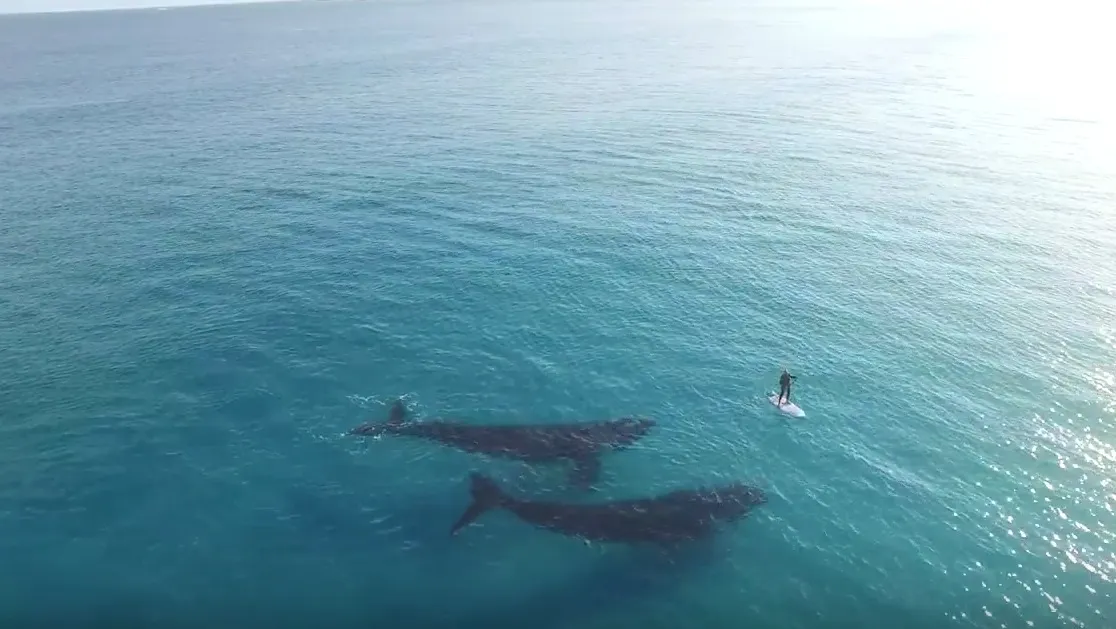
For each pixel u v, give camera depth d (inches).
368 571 1135.6
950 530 1197.1
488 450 1370.6
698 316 1831.9
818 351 1681.8
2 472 1318.9
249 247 2226.9
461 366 1643.7
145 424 1450.5
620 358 1669.5
